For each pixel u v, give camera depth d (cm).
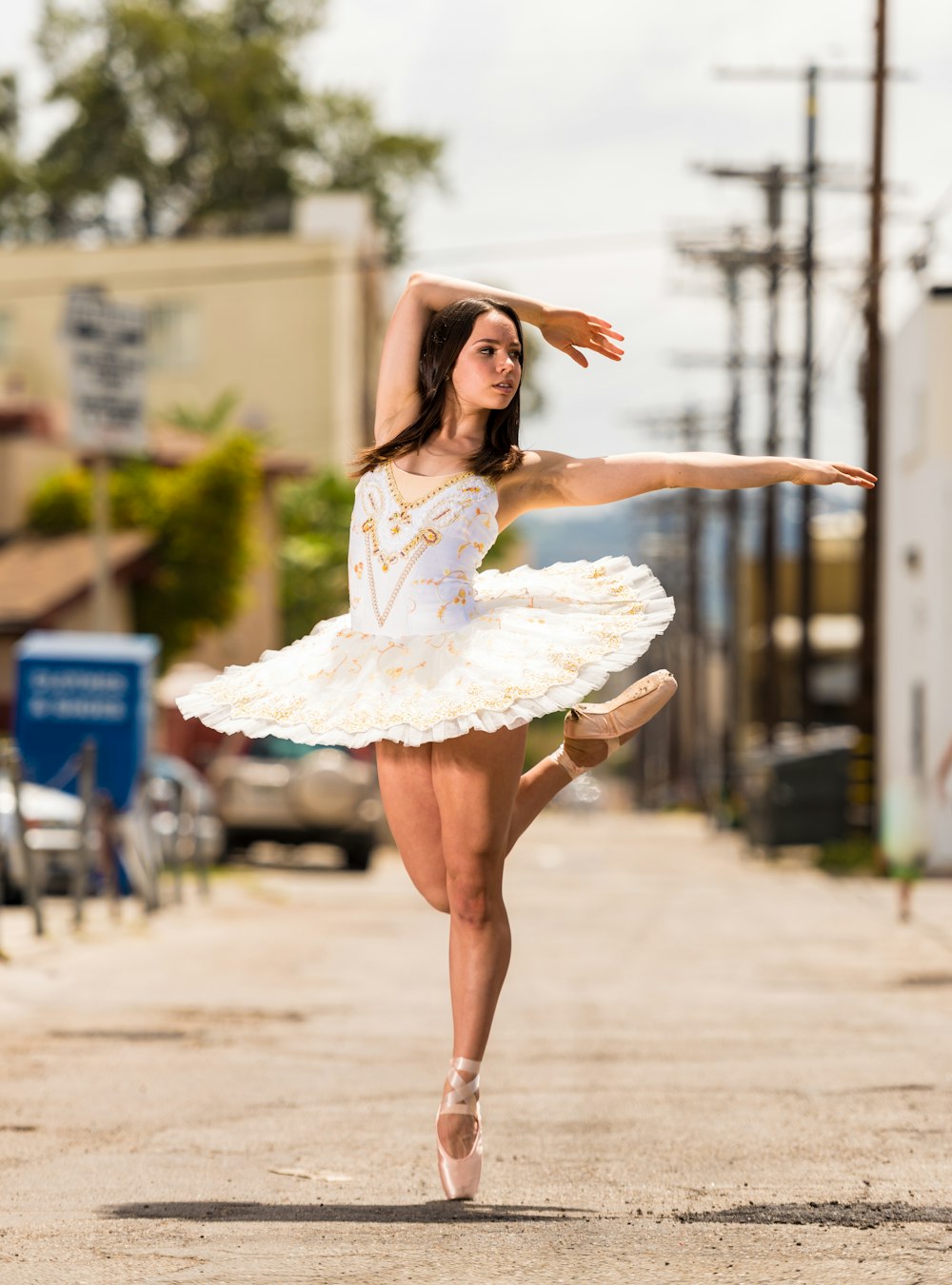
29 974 2208
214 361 9162
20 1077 1458
